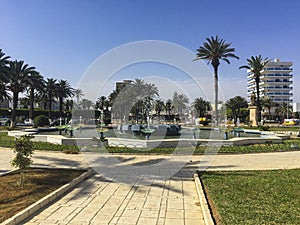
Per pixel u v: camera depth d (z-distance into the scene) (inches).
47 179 261.9
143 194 237.0
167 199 223.8
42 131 922.7
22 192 219.9
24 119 1801.2
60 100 1809.8
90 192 240.2
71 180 266.5
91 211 194.4
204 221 177.8
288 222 165.0
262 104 2603.3
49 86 1770.4
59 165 347.6
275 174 303.6
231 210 185.2
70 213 189.6
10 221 164.6
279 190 235.5
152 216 186.4
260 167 351.9
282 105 3029.0
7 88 1223.5
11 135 785.6
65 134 732.0
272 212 181.6
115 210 197.2
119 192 242.1
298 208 189.8
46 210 194.4
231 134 830.5
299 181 268.8
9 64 1181.1
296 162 389.1
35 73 1290.6
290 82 3572.8
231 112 2229.3
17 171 295.7
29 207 188.1
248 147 520.7
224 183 260.8
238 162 387.2
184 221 178.1
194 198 226.7
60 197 224.1
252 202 202.4
